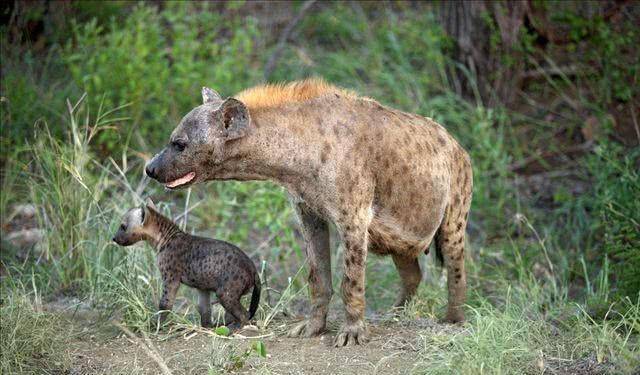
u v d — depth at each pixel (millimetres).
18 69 14945
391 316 9586
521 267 11641
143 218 9047
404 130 8805
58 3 16031
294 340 8875
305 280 11562
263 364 8078
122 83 14383
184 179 8336
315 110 8508
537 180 15203
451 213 9266
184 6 15609
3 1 15859
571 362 8070
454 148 9328
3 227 12875
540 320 9133
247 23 16297
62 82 15078
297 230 13672
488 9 15938
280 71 16359
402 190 8695
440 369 7648
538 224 14117
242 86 15219
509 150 15742
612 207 12438
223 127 8219
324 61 16750
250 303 9453
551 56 16641
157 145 14430
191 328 9062
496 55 16078
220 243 9016
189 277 9023
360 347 8562
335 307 10625
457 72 16375
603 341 8070
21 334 8695
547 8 16266
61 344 8812
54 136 13258
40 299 10078
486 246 13477
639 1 16719
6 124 14172
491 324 8109
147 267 10602
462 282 9469
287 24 17453
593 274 12484
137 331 9289
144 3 17062
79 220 11312
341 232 8523
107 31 16328
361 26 17094
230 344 8461
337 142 8422
